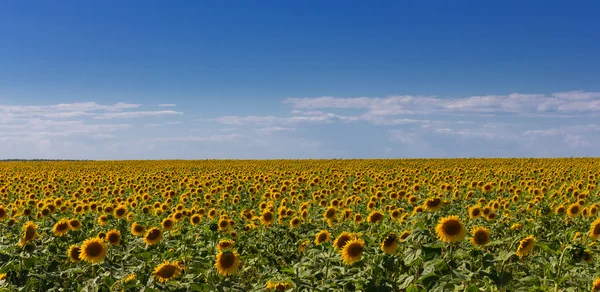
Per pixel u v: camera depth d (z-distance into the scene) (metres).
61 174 38.91
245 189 24.81
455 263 7.80
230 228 13.23
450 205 16.98
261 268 10.60
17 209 17.05
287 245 12.49
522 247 8.34
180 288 7.40
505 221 13.58
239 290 7.90
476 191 22.27
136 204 19.50
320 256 8.13
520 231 12.52
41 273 9.04
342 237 8.29
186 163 70.06
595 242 10.28
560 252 8.82
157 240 10.95
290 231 13.45
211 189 22.31
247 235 13.38
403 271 7.61
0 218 14.12
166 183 29.47
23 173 40.69
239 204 19.83
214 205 19.89
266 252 11.49
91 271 9.71
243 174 35.00
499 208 15.92
